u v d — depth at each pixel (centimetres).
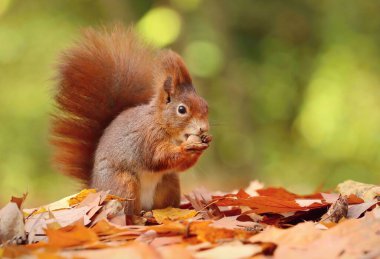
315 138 1817
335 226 491
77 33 741
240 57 2003
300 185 1652
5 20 1947
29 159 1797
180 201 697
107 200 609
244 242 473
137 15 1947
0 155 1800
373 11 1898
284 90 1989
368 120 1786
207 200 652
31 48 1920
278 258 445
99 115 714
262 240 477
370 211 554
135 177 644
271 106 1988
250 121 1958
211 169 1814
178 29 1800
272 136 1958
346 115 1800
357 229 483
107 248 484
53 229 503
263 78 1997
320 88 1838
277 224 584
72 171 710
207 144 635
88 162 706
